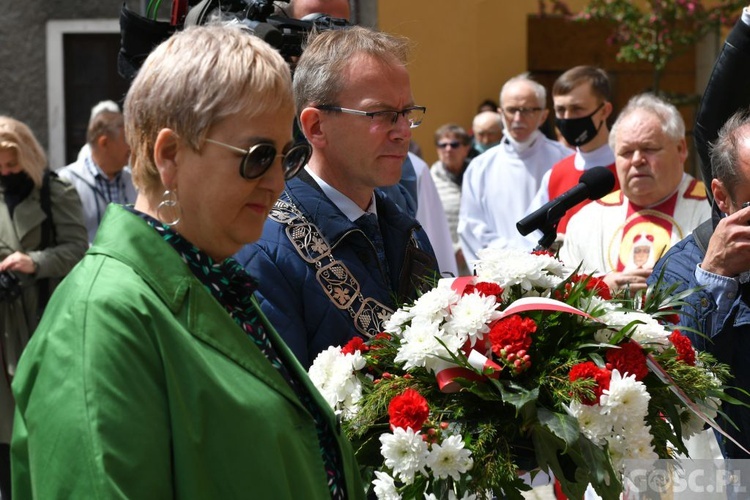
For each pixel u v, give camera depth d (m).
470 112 9.02
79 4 9.98
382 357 2.34
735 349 2.80
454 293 2.27
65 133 10.14
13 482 1.74
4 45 10.01
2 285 5.10
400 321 2.32
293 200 2.65
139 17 3.45
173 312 1.75
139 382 1.66
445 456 2.05
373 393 2.24
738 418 2.79
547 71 10.07
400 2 8.35
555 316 2.23
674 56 9.39
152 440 1.65
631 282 3.57
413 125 2.75
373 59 2.66
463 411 2.16
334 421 2.00
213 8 3.33
